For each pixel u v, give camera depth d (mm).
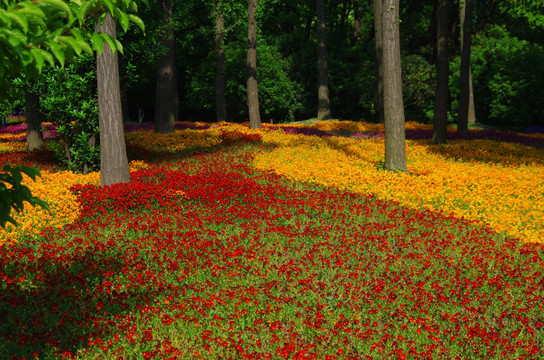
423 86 37469
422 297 6387
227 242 8344
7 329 5195
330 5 50562
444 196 12289
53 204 9891
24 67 2664
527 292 6652
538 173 15883
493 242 8672
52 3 2746
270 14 46094
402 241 8609
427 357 4914
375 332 5578
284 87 38062
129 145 19438
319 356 5000
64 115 13359
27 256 7223
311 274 6992
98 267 7086
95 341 4863
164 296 6289
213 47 38844
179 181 12148
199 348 5043
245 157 17312
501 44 39219
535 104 35188
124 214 9906
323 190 12500
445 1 20438
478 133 26203
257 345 5098
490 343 5387
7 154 17094
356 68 41500
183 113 45094
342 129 29078
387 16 14391
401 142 14844
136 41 16781
